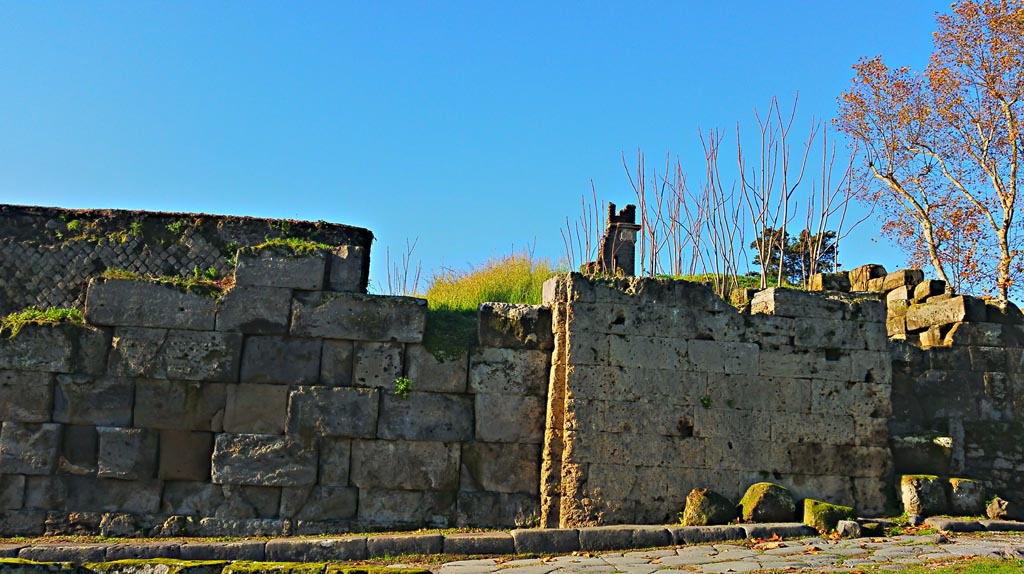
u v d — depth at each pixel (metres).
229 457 12.39
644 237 18.11
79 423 12.34
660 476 12.70
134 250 14.13
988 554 10.32
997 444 14.77
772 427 13.07
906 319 16.44
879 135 27.67
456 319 13.81
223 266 14.16
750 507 12.38
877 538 11.71
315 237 14.46
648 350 13.01
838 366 13.39
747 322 13.31
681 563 10.36
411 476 12.66
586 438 12.67
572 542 11.66
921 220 27.75
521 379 13.11
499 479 12.81
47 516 12.10
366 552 11.38
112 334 12.62
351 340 12.89
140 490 12.30
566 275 13.19
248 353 12.68
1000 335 15.22
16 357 12.37
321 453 12.59
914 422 14.77
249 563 8.30
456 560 11.25
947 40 26.28
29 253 14.04
